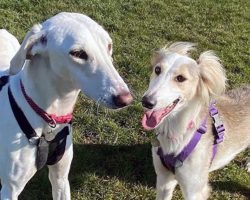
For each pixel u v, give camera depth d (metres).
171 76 0.87
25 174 0.81
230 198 1.12
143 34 1.74
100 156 1.17
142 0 2.00
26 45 0.70
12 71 0.72
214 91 0.92
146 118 0.88
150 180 1.14
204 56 0.92
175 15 1.94
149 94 0.86
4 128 0.78
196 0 2.12
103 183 1.11
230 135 1.03
